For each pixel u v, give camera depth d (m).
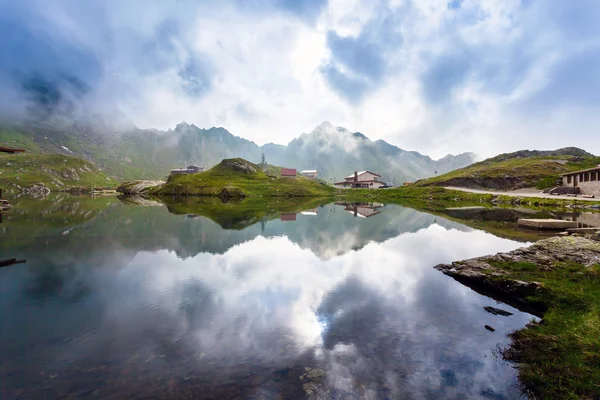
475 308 13.73
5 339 10.38
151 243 27.38
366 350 9.97
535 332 11.07
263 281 17.25
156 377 8.32
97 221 41.84
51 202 85.38
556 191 91.75
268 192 134.38
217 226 38.81
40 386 7.91
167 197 119.88
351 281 17.50
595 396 7.81
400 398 7.65
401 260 22.62
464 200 107.94
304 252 24.80
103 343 10.16
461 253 25.06
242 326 11.62
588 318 11.39
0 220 42.12
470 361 9.44
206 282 16.92
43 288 15.66
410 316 12.76
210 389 7.84
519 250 20.73
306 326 11.66
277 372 8.62
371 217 52.78
